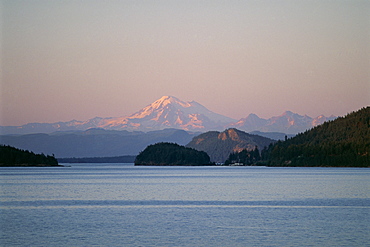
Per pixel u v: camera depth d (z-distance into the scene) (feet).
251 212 507.71
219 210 525.34
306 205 568.00
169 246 344.90
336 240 362.33
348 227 413.80
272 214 491.72
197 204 584.81
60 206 565.94
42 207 555.69
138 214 495.00
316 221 444.96
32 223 438.40
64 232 395.55
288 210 522.88
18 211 520.01
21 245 349.41
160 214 494.59
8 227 418.72
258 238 369.91
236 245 347.15
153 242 357.20
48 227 418.31
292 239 366.22
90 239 368.07
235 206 561.84
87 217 473.67
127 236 378.53
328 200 622.13
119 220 454.40
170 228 412.36
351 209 529.04
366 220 449.48
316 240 362.53
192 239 367.04
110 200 633.61
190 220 453.99
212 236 377.71
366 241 359.25
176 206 563.48
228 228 411.34
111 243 354.54
